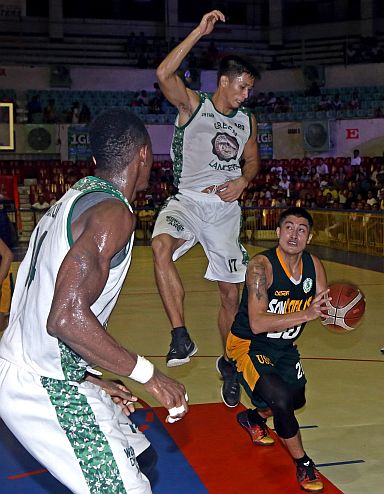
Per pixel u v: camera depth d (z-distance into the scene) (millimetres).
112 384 2895
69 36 28328
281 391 3723
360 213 15609
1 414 2473
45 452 2416
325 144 23734
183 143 4789
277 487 3799
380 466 4066
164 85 4594
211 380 5977
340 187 20531
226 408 5191
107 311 2570
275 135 24281
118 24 29000
